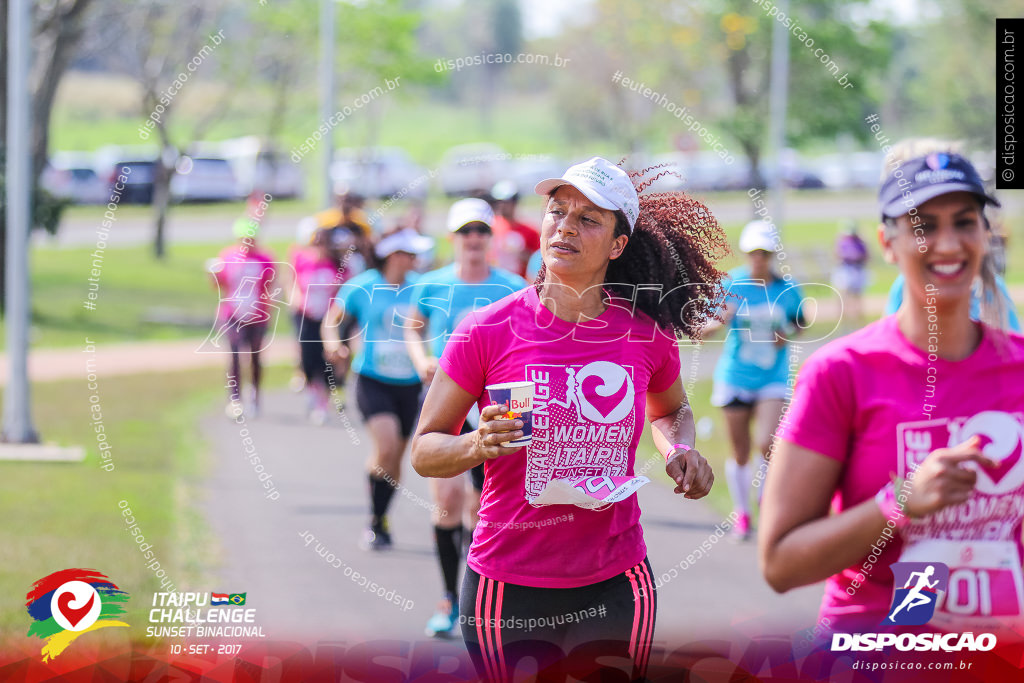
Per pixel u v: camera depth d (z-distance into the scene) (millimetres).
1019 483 5695
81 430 20688
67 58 36781
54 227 36406
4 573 11305
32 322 36125
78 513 14195
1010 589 5840
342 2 39469
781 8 39406
